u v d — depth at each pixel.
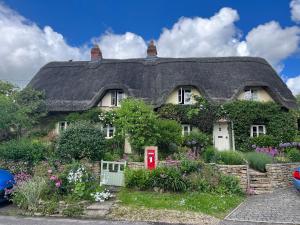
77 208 9.27
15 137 18.03
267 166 12.92
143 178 11.58
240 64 23.56
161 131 16.66
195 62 24.17
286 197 11.05
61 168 12.02
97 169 13.01
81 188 10.38
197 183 11.35
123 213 8.95
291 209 9.30
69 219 8.60
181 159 13.11
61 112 22.11
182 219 8.39
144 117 15.87
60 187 10.44
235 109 20.66
